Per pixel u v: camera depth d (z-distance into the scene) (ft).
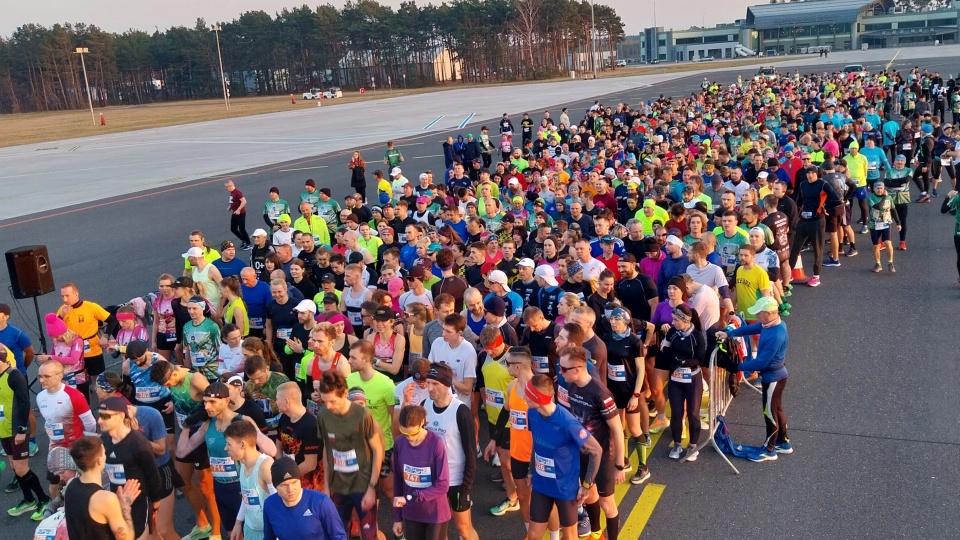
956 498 23.88
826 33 627.46
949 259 51.34
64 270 65.21
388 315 27.91
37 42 489.67
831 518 23.31
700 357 26.76
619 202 54.95
